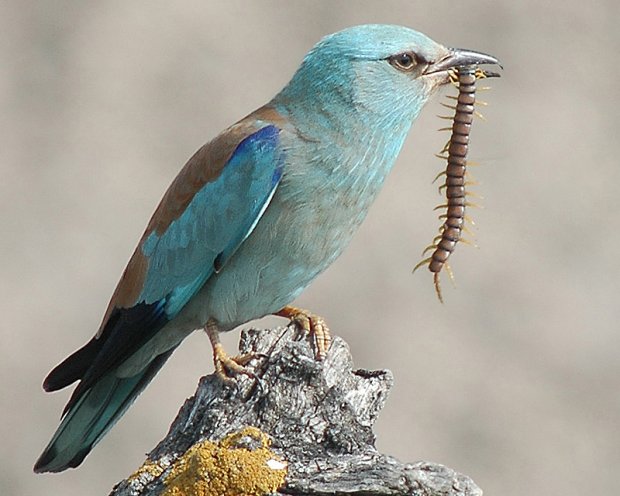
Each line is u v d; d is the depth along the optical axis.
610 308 16.09
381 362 15.30
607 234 16.91
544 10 19.88
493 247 16.61
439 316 15.89
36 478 14.12
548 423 14.94
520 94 18.72
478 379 15.28
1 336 15.70
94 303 16.23
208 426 7.95
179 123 18.61
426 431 14.69
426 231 16.66
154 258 9.54
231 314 9.48
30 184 17.73
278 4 20.11
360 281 16.14
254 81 19.19
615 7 19.95
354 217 9.41
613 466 14.60
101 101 18.88
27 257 16.77
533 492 14.36
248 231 9.23
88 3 20.16
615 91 18.84
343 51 9.31
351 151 9.27
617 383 15.45
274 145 9.23
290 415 7.90
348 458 7.48
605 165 17.77
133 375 9.52
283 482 7.36
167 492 7.40
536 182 17.47
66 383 9.20
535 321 15.96
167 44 19.64
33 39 19.70
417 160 17.42
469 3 20.03
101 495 13.98
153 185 17.75
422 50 9.41
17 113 18.72
